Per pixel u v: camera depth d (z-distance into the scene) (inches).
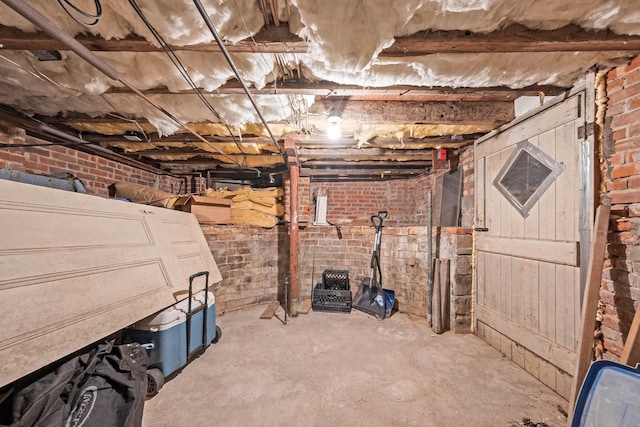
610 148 56.1
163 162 139.5
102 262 57.5
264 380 70.4
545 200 70.5
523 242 77.0
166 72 57.8
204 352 85.0
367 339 94.4
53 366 48.4
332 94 67.4
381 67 56.1
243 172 159.9
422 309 115.4
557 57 53.9
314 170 151.9
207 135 98.8
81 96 70.7
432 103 81.4
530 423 56.0
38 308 43.1
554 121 67.9
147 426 54.9
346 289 130.8
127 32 45.9
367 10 40.6
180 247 85.7
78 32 46.3
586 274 59.3
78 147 103.4
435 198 134.7
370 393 65.3
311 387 67.5
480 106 82.6
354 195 181.5
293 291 122.4
